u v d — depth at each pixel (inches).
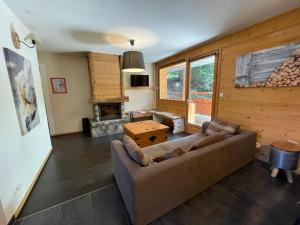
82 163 105.0
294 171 86.4
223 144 77.5
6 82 64.2
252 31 98.0
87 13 79.8
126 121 181.0
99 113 172.9
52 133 168.1
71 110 175.5
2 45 64.0
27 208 65.6
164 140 127.6
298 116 82.7
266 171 89.4
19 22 84.3
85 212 62.9
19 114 71.2
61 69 164.9
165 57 185.3
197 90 157.9
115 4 71.8
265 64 92.4
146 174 52.2
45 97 160.1
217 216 59.7
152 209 56.1
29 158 80.2
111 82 169.8
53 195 73.4
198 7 75.5
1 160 56.6
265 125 98.0
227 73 117.6
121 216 60.6
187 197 66.7
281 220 57.6
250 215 59.9
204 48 135.9
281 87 87.7
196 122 165.9
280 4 73.7
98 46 136.3
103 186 79.7
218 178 79.1
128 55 115.7
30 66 93.0
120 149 72.1
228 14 83.1
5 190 57.1
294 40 80.2
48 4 70.7
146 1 69.8
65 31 102.3
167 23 92.7
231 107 117.9
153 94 229.6
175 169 58.7
